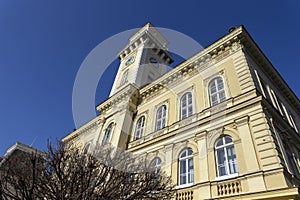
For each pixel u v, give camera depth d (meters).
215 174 10.05
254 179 8.55
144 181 7.52
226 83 13.40
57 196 6.35
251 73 12.84
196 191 9.99
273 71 16.17
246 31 14.78
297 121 17.45
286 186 7.62
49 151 7.73
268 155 8.86
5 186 7.05
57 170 7.05
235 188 8.90
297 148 12.18
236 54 14.27
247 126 10.34
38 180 6.91
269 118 10.62
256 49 14.95
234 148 10.26
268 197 7.67
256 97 10.84
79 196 6.32
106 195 6.61
